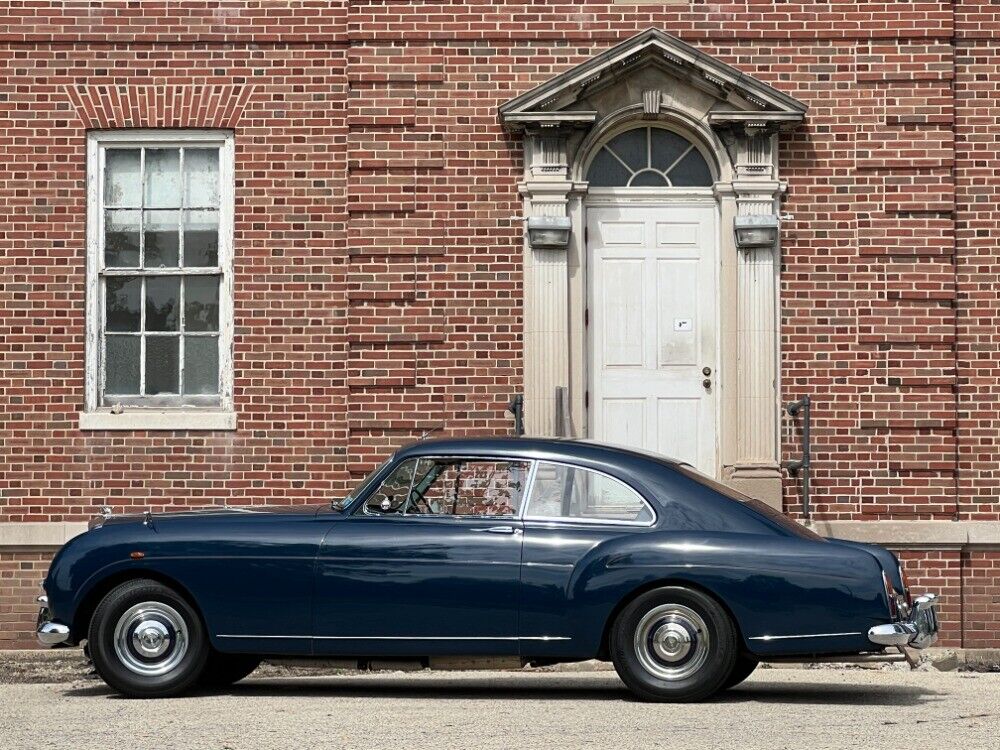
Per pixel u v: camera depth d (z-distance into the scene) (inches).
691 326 581.9
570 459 394.6
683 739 325.7
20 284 585.9
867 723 353.1
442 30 582.9
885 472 570.9
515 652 385.4
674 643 380.2
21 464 579.8
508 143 581.3
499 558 386.0
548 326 571.5
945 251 575.8
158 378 587.5
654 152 585.9
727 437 573.0
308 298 584.4
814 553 377.4
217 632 394.3
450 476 396.2
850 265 575.5
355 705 384.8
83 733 339.3
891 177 577.6
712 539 381.1
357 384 576.1
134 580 400.2
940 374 573.0
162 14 588.1
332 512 400.5
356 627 390.0
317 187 586.6
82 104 588.4
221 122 586.9
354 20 583.8
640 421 579.8
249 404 581.6
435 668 395.5
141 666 397.7
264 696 407.5
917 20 580.7
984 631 565.9
